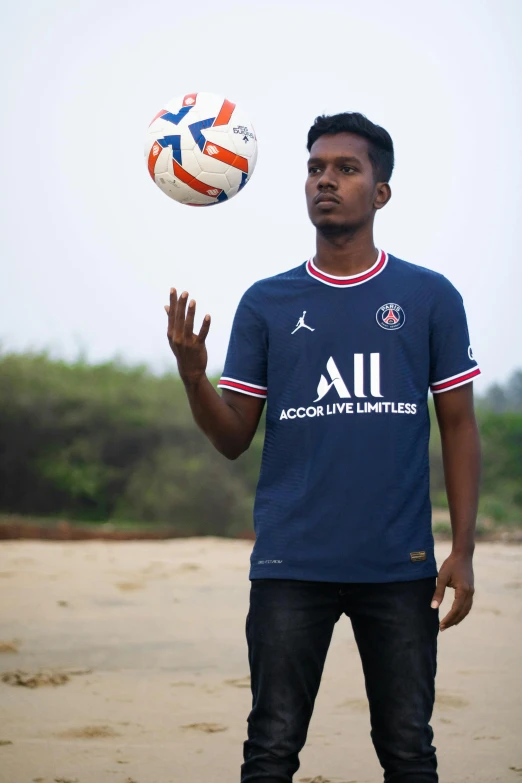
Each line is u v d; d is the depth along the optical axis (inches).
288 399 143.6
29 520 962.1
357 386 141.3
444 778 189.9
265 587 139.5
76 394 1055.0
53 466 1027.9
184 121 161.3
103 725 222.7
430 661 138.1
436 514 942.4
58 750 205.0
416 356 143.7
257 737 136.4
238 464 1049.5
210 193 162.7
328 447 140.1
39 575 470.9
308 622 137.7
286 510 140.4
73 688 256.5
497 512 1002.1
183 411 1071.6
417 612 137.6
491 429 1179.9
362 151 147.9
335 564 137.3
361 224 146.9
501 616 365.7
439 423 149.0
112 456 1050.1
